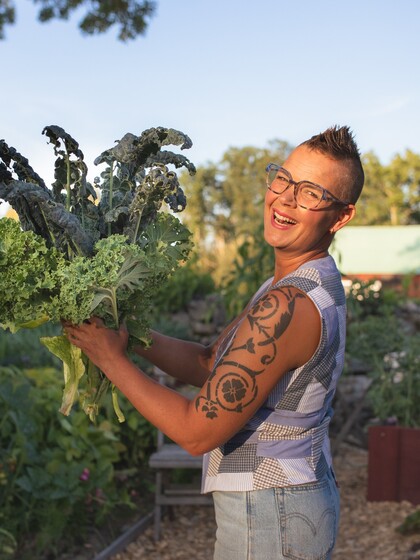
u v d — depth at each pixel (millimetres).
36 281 1522
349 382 6996
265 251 6449
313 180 1614
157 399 1553
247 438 1628
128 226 1652
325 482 1674
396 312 8984
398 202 55062
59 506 3994
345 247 23109
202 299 8195
